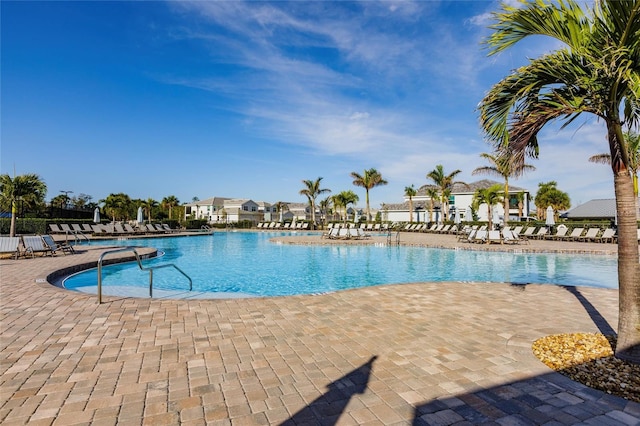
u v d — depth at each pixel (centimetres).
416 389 299
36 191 1548
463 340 420
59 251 1426
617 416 256
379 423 249
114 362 351
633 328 351
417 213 4994
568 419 253
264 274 1215
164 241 2539
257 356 370
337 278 1148
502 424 247
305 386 304
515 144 427
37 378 315
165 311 540
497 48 407
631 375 322
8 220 2558
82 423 246
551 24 360
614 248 1611
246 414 260
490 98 407
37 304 574
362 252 1745
